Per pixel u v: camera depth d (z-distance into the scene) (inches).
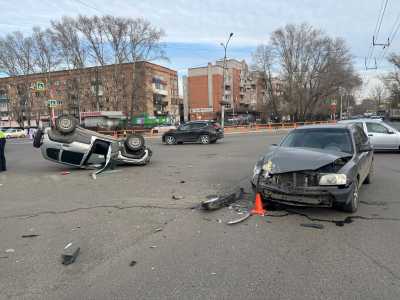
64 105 2615.7
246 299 116.0
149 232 184.7
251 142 877.2
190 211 224.2
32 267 143.5
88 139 409.7
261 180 215.8
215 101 3708.2
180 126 891.4
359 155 237.8
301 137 265.1
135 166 454.9
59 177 375.2
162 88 3476.9
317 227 186.9
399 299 114.0
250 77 2652.6
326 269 136.8
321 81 2273.6
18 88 2568.9
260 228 187.3
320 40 2242.9
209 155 579.8
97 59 2091.5
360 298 115.0
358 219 199.5
